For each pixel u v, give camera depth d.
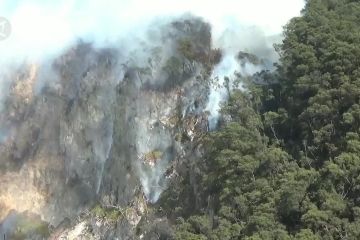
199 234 78.12
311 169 74.38
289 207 71.25
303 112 79.50
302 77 81.38
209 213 81.75
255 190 76.31
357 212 67.25
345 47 79.38
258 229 71.31
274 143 83.62
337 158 71.56
